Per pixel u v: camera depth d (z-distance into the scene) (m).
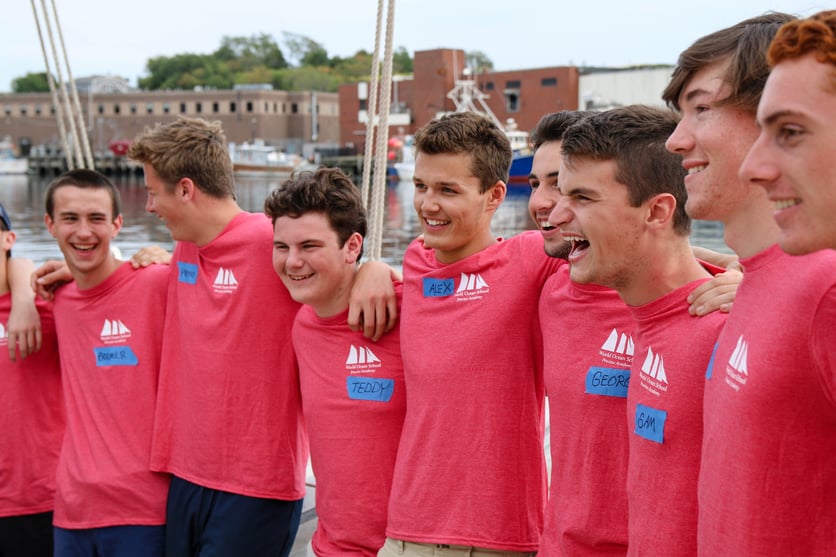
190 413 2.46
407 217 23.48
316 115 56.84
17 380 2.76
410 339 2.04
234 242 2.40
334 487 2.19
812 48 0.94
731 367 1.23
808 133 0.94
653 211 1.45
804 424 1.14
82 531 2.58
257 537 2.40
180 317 2.51
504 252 1.98
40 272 2.74
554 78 33.72
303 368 2.28
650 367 1.49
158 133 2.39
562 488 1.72
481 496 1.92
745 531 1.19
